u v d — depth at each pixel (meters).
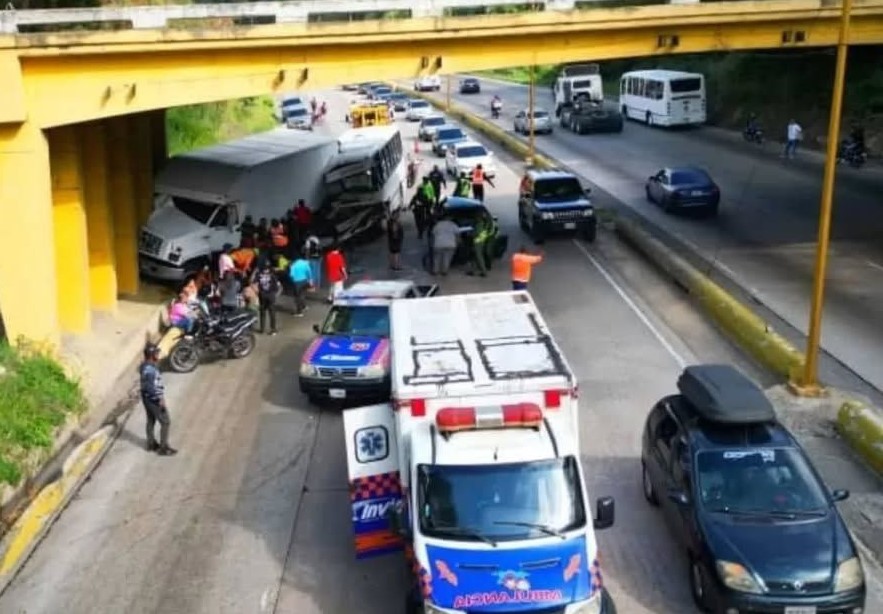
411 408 11.45
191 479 15.36
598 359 19.77
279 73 21.98
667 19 24.38
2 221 18.95
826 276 24.94
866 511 13.15
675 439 12.65
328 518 13.98
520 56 24.23
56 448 16.16
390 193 34.41
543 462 10.78
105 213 22.94
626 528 13.16
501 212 36.31
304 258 26.28
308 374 17.55
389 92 85.88
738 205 34.81
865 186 37.22
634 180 40.97
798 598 10.29
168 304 24.92
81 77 19.55
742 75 55.88
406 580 12.27
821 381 17.70
